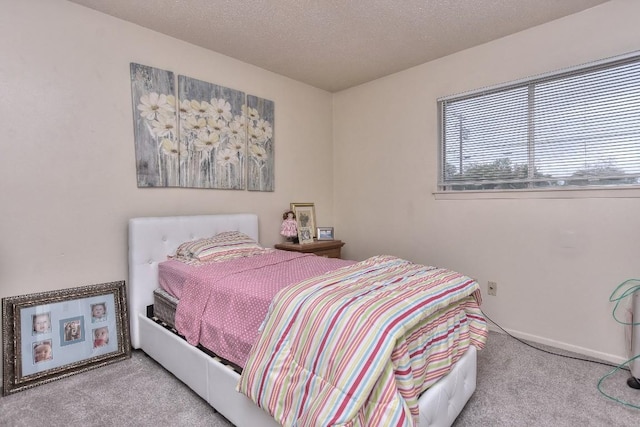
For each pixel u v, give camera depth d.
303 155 3.74
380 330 1.16
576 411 1.71
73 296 2.18
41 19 2.08
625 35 2.18
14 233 2.01
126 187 2.46
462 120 2.99
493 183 2.81
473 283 1.79
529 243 2.62
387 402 1.09
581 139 2.39
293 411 1.20
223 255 2.48
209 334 1.78
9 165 1.99
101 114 2.33
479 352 2.41
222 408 1.61
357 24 2.49
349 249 3.94
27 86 2.04
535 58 2.54
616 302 2.26
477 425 1.61
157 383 1.98
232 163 3.08
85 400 1.81
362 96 3.74
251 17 2.39
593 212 2.33
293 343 1.31
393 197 3.49
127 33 2.44
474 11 2.32
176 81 2.70
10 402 1.80
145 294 2.42
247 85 3.20
